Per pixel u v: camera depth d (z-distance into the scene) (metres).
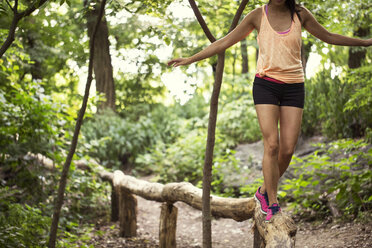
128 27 4.54
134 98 10.39
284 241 2.40
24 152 5.32
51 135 5.47
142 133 10.53
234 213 3.22
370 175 4.66
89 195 6.29
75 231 5.43
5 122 5.08
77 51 4.44
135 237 5.57
